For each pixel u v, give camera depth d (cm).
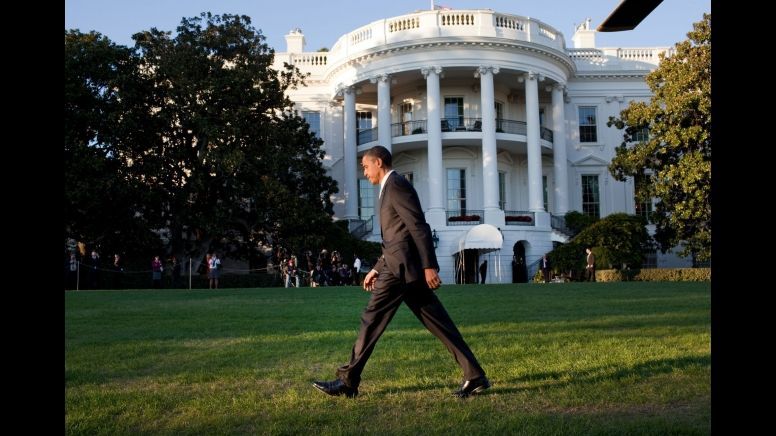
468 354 391
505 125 3928
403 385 424
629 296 1390
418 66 3516
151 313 1091
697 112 2778
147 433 313
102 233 2911
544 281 3114
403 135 3744
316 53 4162
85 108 2916
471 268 3425
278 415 345
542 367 479
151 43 3062
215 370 499
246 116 3017
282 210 2973
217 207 2912
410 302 397
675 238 2978
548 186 4019
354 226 3694
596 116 4141
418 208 398
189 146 3070
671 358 502
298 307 1223
